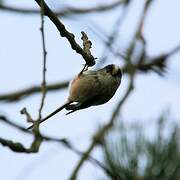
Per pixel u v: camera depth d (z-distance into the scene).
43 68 6.46
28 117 6.64
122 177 7.07
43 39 6.46
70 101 8.53
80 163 6.98
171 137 7.24
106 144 7.17
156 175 7.08
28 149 6.15
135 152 7.12
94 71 8.79
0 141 5.97
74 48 6.86
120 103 8.09
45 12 6.53
